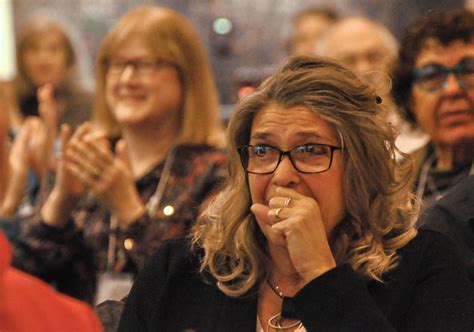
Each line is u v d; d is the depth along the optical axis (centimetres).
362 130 449
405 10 1251
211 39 1245
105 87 749
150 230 672
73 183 689
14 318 271
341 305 425
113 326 500
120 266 682
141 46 723
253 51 1248
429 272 457
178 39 729
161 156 722
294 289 466
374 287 453
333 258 450
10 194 773
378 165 454
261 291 470
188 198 689
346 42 927
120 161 681
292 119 446
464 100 640
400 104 677
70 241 703
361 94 452
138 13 736
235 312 462
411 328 449
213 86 740
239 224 469
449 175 647
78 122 1007
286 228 437
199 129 726
